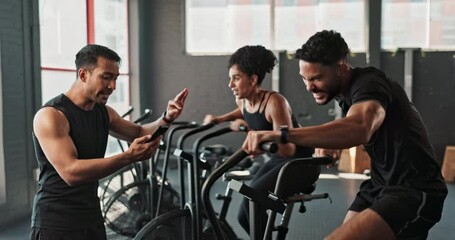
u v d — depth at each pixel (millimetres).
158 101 8109
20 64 4500
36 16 4742
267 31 7879
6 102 4285
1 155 4238
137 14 7457
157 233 2441
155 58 8047
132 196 3457
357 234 1701
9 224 4336
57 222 2080
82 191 2139
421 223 1815
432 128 7664
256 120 2908
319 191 5902
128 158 1995
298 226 4355
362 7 7691
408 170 1819
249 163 3467
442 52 7578
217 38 7969
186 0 7969
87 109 2166
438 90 7621
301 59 1780
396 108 1793
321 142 1525
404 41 7680
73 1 5707
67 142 1997
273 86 7828
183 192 2939
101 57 2090
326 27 7781
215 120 3502
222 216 3139
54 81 5324
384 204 1758
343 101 1896
